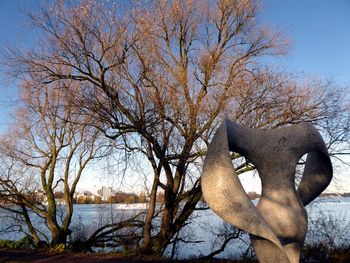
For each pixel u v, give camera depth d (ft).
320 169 24.21
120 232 55.98
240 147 21.72
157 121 42.88
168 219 49.39
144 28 43.11
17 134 57.72
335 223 50.78
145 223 49.19
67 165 59.47
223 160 19.92
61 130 57.82
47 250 50.90
